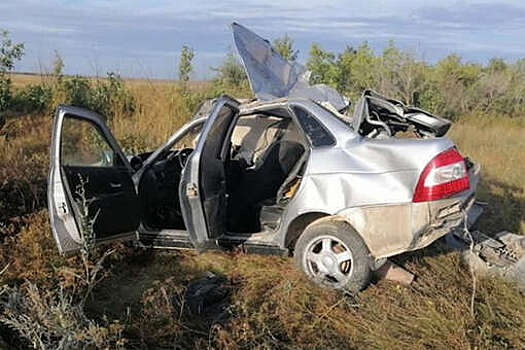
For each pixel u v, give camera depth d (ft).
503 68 68.69
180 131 17.19
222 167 16.21
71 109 14.67
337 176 14.73
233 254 17.61
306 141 15.49
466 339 12.67
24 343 11.55
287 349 12.37
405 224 14.20
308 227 15.28
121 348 11.20
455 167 14.26
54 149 14.39
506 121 60.59
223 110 15.93
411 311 14.08
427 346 12.67
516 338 13.05
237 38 19.21
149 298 13.38
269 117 19.69
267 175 17.66
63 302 11.00
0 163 22.34
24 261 14.94
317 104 15.89
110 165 15.65
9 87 36.52
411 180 14.12
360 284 14.78
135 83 41.45
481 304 14.39
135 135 31.19
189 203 15.38
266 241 16.05
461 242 18.49
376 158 14.58
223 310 13.98
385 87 58.29
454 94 62.13
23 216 18.08
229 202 17.71
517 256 18.20
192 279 15.84
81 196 14.28
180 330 12.73
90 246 14.23
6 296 13.08
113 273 16.21
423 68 59.82
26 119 33.76
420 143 14.52
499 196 25.85
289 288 14.44
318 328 13.35
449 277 16.14
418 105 58.59
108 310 13.98
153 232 16.76
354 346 12.67
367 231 14.51
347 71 60.54
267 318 13.43
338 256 14.90
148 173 17.19
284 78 20.06
